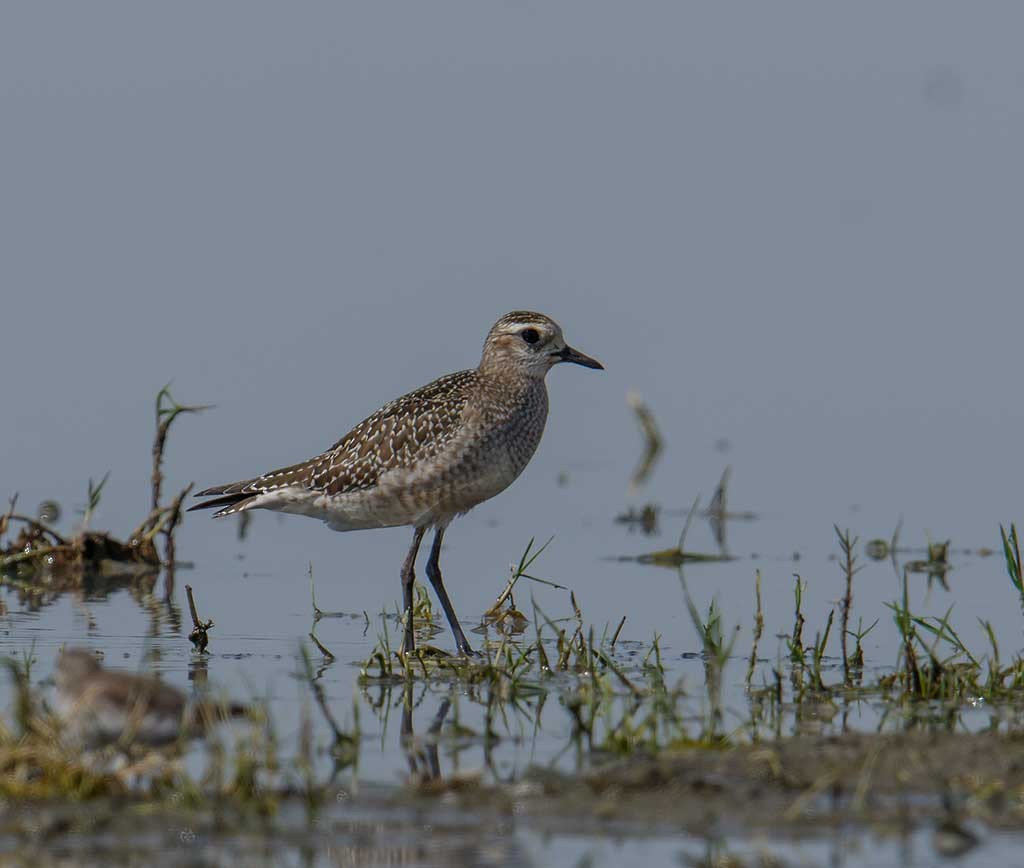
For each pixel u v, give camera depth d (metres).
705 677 14.56
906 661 14.04
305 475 17.66
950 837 10.01
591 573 19.41
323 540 21.86
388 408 17.48
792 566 19.67
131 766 10.80
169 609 17.67
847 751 11.50
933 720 12.94
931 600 17.83
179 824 10.23
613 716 13.21
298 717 13.11
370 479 17.23
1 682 13.98
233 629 16.67
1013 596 17.98
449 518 17.52
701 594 18.22
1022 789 10.76
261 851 9.88
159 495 20.47
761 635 16.17
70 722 11.46
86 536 19.89
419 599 17.62
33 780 10.73
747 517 22.42
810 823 10.30
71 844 9.91
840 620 16.92
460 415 17.19
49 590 18.75
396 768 11.64
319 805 10.66
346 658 15.47
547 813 10.53
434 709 13.55
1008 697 13.61
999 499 23.03
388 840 10.06
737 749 11.64
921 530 21.50
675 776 11.07
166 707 12.02
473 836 10.16
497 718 13.20
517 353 17.72
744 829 10.23
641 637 16.27
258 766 11.34
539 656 14.93
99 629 16.58
